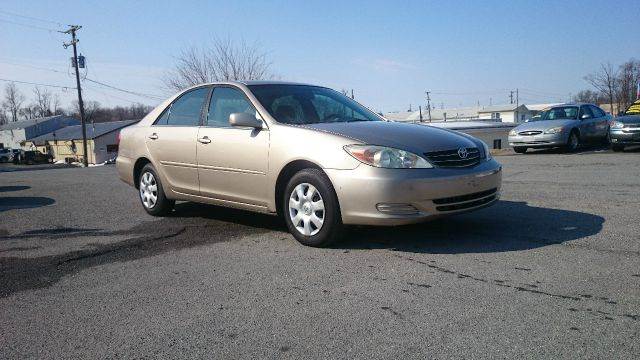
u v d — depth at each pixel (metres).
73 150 61.62
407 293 3.26
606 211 5.39
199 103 5.73
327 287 3.44
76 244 4.93
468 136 4.90
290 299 3.26
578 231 4.59
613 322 2.72
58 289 3.63
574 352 2.42
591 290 3.17
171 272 3.94
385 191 4.04
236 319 2.99
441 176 4.12
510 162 11.75
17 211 7.04
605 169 9.15
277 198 4.80
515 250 4.08
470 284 3.37
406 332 2.71
